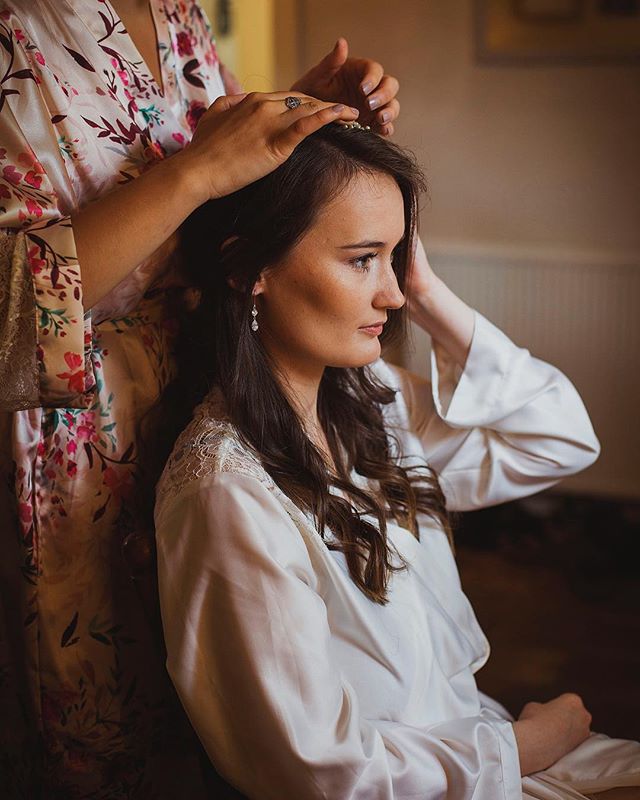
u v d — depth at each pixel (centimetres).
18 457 128
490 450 164
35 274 110
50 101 122
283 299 126
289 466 129
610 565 362
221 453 121
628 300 404
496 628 323
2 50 118
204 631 116
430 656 135
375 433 151
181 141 137
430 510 154
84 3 127
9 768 144
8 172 115
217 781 133
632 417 411
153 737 142
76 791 140
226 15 472
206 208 128
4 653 139
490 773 126
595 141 402
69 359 113
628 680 294
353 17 428
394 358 430
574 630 321
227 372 129
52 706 136
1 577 136
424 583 144
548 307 416
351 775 114
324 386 147
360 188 121
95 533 134
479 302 427
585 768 146
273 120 112
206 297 132
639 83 392
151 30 138
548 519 396
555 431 162
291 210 120
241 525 115
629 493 413
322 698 115
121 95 129
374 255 125
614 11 389
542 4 398
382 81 142
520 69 407
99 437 132
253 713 114
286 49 440
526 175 414
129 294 129
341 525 130
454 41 413
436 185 427
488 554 372
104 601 136
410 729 126
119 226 111
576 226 411
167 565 118
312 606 116
